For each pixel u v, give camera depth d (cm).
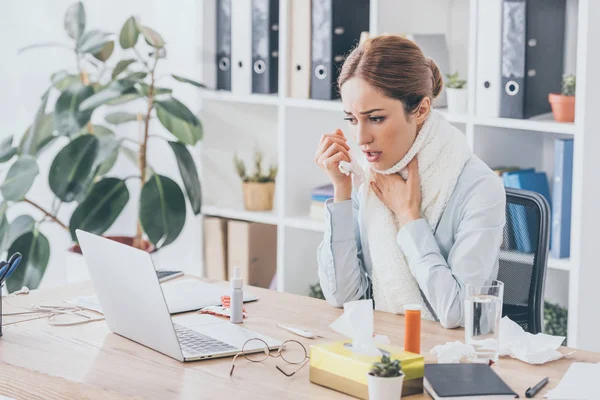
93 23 416
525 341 188
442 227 235
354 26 366
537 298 239
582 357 185
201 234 407
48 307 228
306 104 361
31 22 391
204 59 393
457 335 204
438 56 339
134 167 431
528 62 312
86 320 217
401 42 225
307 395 165
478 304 180
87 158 359
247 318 217
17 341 202
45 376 179
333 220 238
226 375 176
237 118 407
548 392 164
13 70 388
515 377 173
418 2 351
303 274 392
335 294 237
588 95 292
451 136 236
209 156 404
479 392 158
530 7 308
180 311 221
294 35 364
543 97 323
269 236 402
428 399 162
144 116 388
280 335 203
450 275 218
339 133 245
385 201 243
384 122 226
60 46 392
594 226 302
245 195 396
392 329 207
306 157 384
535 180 324
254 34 377
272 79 380
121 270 192
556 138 343
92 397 171
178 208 368
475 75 321
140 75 368
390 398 155
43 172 406
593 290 306
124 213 436
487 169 236
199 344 193
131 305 194
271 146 415
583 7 288
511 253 243
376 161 233
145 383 172
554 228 310
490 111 319
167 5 412
